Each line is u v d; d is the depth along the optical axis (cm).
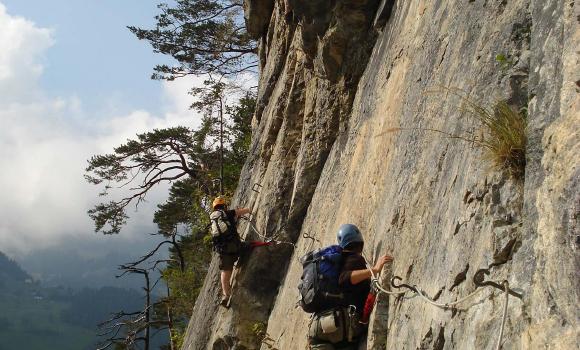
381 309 493
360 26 879
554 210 305
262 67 1540
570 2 354
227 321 996
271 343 880
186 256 2680
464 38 517
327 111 948
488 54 450
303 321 729
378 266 495
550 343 277
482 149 404
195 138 2559
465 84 471
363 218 645
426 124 537
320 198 894
